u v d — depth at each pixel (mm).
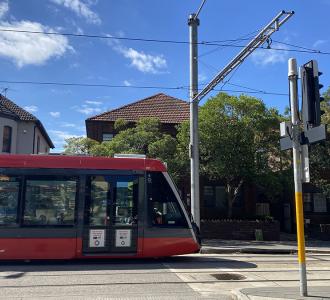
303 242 8156
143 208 12977
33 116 32969
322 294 8203
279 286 9469
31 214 12422
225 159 22844
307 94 8180
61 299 8219
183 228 13195
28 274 10930
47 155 12852
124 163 13133
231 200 24797
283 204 30750
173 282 9984
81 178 12797
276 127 23703
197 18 19688
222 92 23562
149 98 34156
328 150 24219
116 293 8789
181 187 27859
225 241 22016
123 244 12711
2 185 12453
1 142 30625
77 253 12438
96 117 31562
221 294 8781
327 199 29906
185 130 23438
